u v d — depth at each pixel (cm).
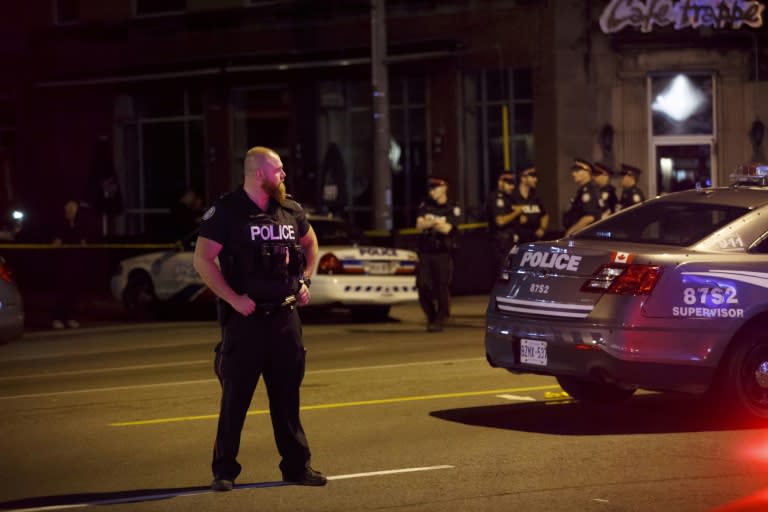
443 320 1898
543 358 1073
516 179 2917
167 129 3353
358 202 3133
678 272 1027
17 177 3562
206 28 3303
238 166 3275
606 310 1030
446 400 1230
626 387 1041
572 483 860
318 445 1011
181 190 3341
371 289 2009
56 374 1527
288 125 3216
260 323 830
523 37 2883
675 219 1120
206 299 2197
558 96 2833
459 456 956
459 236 2545
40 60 3528
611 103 2859
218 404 1245
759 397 1058
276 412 857
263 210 837
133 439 1066
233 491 853
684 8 2856
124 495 855
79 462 974
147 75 3306
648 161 2878
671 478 870
